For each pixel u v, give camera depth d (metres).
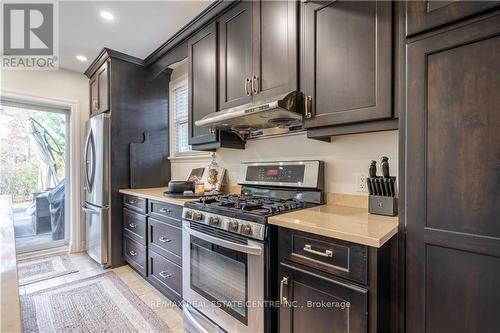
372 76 1.24
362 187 1.58
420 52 1.00
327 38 1.40
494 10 0.85
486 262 0.86
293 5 1.56
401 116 1.08
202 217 1.63
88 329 1.78
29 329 1.77
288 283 1.22
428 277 0.98
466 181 0.90
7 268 0.74
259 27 1.75
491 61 0.86
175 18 2.20
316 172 1.73
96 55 2.95
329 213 1.40
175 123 3.30
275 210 1.42
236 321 1.43
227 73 1.98
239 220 1.40
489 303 0.85
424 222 0.99
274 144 2.08
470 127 0.89
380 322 0.99
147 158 3.12
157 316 1.95
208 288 1.63
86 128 3.24
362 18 1.28
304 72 1.50
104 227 2.81
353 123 1.34
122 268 2.85
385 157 1.38
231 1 1.91
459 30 0.91
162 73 3.28
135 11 2.10
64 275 2.66
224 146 2.15
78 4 2.01
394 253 1.07
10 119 3.09
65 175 3.42
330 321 1.08
